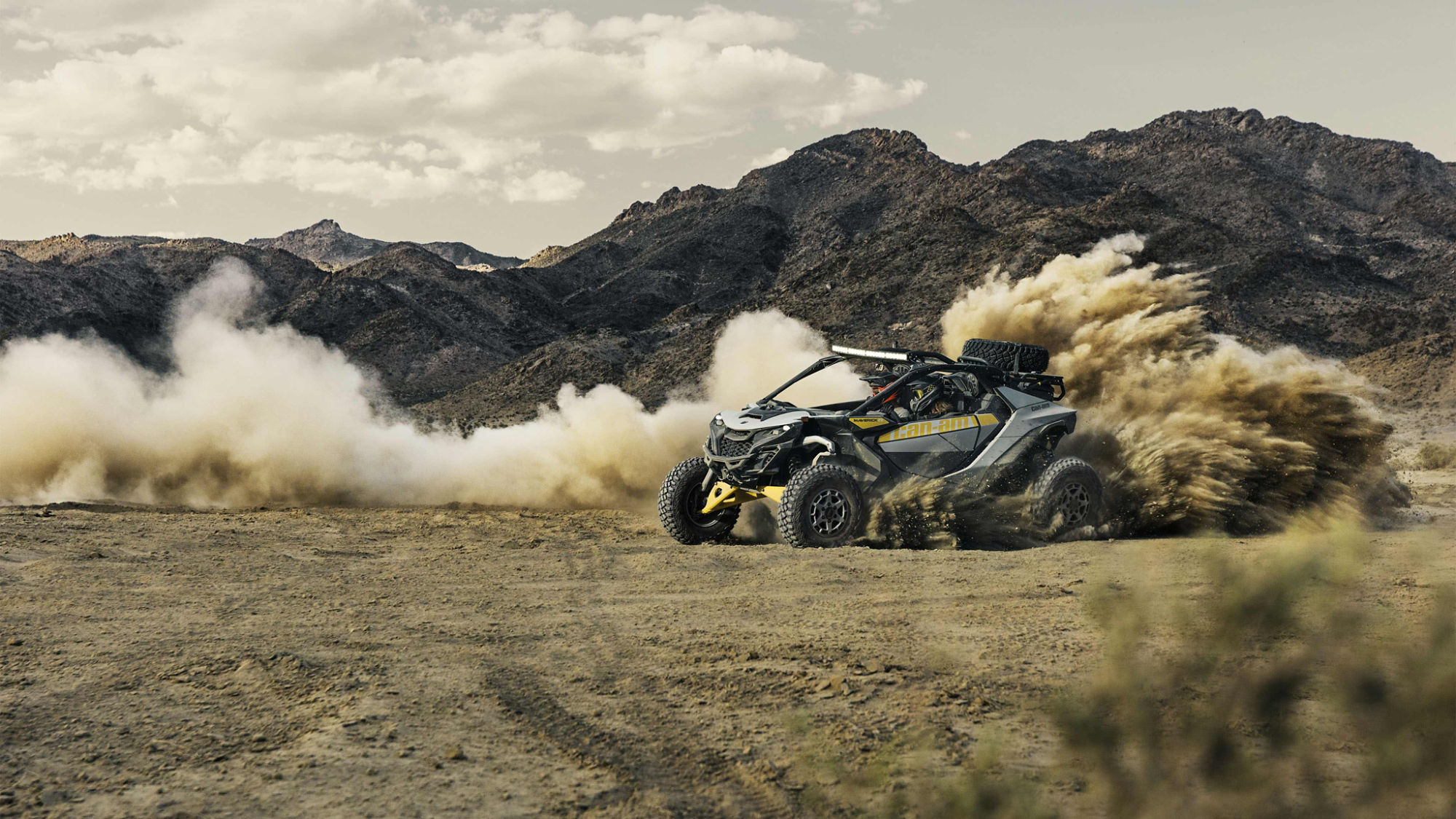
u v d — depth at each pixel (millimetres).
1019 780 3230
